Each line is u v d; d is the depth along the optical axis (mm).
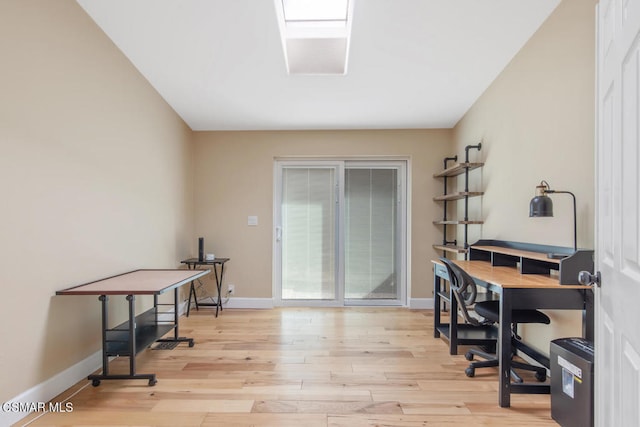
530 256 2121
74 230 2172
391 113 3707
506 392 1951
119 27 2383
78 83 2189
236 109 3623
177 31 2418
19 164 1772
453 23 2295
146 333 2578
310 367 2473
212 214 4199
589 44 1895
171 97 3367
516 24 2305
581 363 1618
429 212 4137
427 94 3279
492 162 3041
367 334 3195
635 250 927
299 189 4320
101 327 2475
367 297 4312
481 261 3018
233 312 3969
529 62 2453
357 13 2221
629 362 961
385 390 2143
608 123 1155
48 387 1977
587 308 1861
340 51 2887
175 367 2469
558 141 2154
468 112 3605
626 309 982
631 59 963
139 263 2951
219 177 4203
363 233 4316
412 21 2281
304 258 4305
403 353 2736
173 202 3639
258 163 4199
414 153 4145
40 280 1916
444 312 3953
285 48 2736
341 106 3543
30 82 1832
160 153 3334
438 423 1801
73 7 2133
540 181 2342
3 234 1691
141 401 2002
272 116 3789
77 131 2189
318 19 2635
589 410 1571
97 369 2402
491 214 3064
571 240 2047
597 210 1265
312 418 1843
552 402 1830
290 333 3223
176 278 2498
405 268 4289
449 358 2643
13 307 1749
